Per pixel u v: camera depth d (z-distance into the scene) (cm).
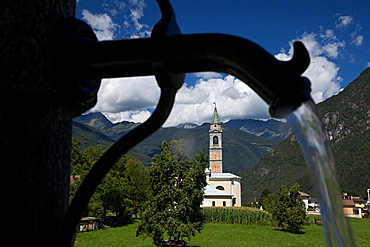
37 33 80
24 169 80
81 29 92
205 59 82
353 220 5162
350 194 7819
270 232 3372
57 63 85
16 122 81
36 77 80
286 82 73
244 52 78
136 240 2538
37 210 81
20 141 81
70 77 87
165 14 90
